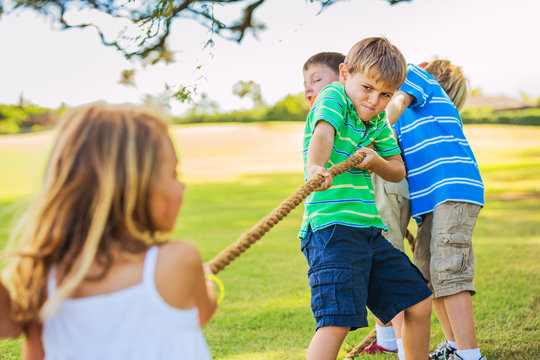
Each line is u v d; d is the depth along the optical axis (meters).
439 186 3.30
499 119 24.45
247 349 3.48
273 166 18.38
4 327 1.51
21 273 1.52
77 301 1.48
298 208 10.48
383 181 3.40
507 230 7.56
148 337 1.48
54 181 1.50
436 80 3.70
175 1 3.95
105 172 1.48
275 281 5.10
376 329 3.49
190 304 1.56
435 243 3.23
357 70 2.77
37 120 20.11
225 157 20.41
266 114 29.16
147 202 1.52
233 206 11.28
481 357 3.07
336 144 2.78
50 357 1.51
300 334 3.73
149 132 1.55
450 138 3.39
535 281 4.77
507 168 14.95
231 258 1.86
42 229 1.49
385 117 3.01
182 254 1.54
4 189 14.67
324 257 2.67
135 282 1.49
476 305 4.17
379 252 2.77
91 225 1.47
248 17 4.55
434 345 3.55
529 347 3.40
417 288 2.74
